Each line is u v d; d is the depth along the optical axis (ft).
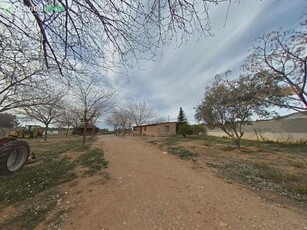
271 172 21.45
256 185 17.26
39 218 12.26
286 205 13.07
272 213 11.74
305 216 11.47
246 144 53.26
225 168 23.63
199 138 77.10
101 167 24.07
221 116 40.22
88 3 6.51
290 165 26.22
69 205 13.84
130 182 17.90
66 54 7.59
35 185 18.13
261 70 21.66
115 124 148.97
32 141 70.90
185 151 36.83
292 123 55.93
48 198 15.23
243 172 21.61
